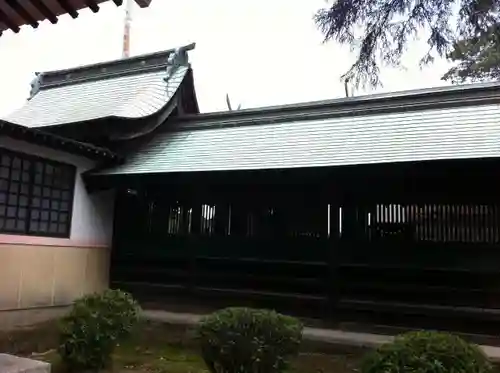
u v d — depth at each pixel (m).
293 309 9.82
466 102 9.98
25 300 9.64
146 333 9.31
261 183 10.15
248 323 5.36
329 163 8.92
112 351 6.61
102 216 11.75
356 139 9.89
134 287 11.46
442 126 9.48
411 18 6.66
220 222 10.74
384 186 9.21
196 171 9.97
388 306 8.80
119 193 12.05
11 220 9.48
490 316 8.08
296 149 10.08
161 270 11.25
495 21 6.35
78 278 10.95
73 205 10.94
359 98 11.15
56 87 16.17
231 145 11.16
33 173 9.95
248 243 10.37
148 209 11.62
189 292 10.79
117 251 11.85
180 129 12.78
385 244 9.11
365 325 9.11
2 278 9.17
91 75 15.62
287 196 10.17
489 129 8.87
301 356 7.98
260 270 10.34
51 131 12.38
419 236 8.88
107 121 11.70
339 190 9.52
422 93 10.48
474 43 6.79
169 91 12.96
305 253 9.79
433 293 8.71
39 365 4.65
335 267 9.31
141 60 14.71
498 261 8.18
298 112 11.72
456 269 8.43
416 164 8.17
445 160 7.91
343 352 8.09
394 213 9.14
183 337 8.96
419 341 4.18
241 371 5.29
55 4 3.89
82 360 6.25
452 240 8.59
